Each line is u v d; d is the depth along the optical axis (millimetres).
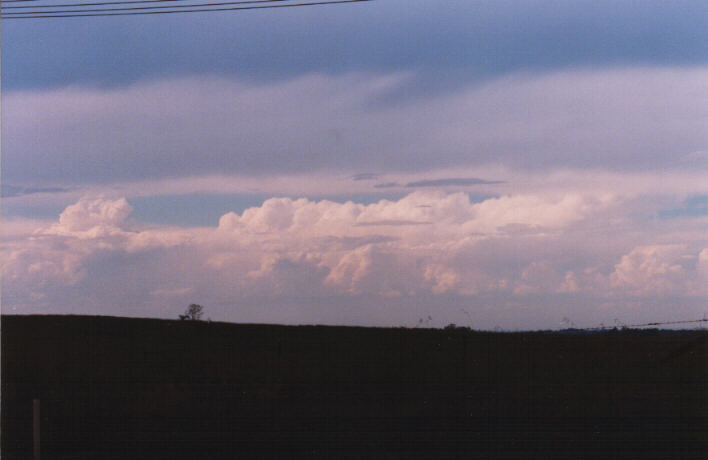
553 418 15008
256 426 14875
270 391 15859
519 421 14906
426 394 15719
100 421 15062
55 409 15445
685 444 13789
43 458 13250
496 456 13250
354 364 16109
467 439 14062
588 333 15898
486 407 15383
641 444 13750
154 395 15812
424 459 13047
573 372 15641
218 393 15852
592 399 15391
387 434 14430
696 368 15398
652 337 15609
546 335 15898
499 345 15969
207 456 13391
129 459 13117
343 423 14961
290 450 13688
